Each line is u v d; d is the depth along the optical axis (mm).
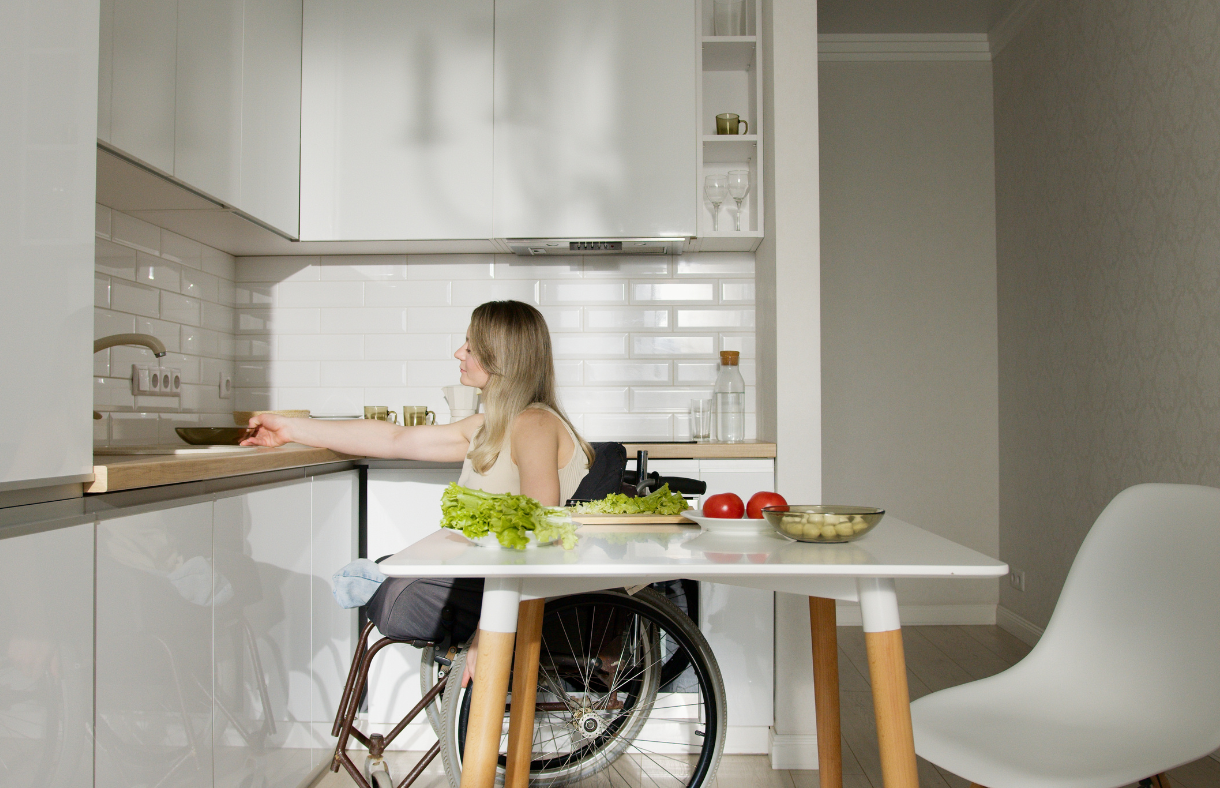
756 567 1176
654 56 2980
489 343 2045
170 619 1590
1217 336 2625
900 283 4473
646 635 2221
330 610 2486
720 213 3279
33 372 1223
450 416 3100
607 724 2211
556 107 2977
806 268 2703
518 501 1337
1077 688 1583
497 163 2977
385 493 2732
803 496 2684
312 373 3271
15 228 1187
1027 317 4094
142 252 2615
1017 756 1386
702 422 3215
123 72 1952
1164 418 2932
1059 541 3758
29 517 1243
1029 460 4074
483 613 1314
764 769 2594
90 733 1335
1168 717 1448
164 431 2725
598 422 3285
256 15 2656
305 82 3021
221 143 2430
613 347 3289
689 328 3285
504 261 3287
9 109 1178
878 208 4480
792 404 2693
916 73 4488
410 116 2996
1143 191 3059
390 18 3010
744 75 3236
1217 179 2623
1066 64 3668
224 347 3193
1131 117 3141
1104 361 3361
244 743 1915
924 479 4453
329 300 3281
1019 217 4180
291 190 2936
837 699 1743
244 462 1881
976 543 4441
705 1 3188
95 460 1632
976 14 4250
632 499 1683
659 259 3295
